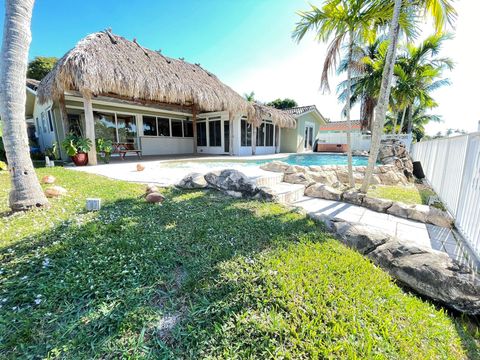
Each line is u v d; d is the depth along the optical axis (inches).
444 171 183.6
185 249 85.8
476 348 54.0
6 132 112.5
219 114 517.0
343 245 94.7
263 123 576.1
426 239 113.8
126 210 123.8
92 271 69.6
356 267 78.0
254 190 156.9
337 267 76.7
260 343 49.7
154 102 431.2
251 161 430.6
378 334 53.1
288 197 169.6
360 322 55.4
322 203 169.8
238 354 47.3
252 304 60.0
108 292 62.2
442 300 67.7
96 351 46.8
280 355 47.3
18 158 115.6
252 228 105.7
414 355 49.1
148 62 338.0
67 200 137.4
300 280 68.2
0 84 109.4
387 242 92.0
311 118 713.6
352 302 61.8
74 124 387.5
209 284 66.9
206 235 96.8
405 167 313.9
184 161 383.2
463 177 124.2
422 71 507.2
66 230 95.0
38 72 783.7
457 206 130.2
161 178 214.8
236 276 69.6
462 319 64.1
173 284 68.0
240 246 89.2
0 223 101.0
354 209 156.4
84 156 301.7
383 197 191.9
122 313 55.8
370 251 91.1
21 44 111.7
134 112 461.7
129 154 465.1
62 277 66.8
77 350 47.0
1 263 72.5
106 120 426.3
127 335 50.7
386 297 65.8
